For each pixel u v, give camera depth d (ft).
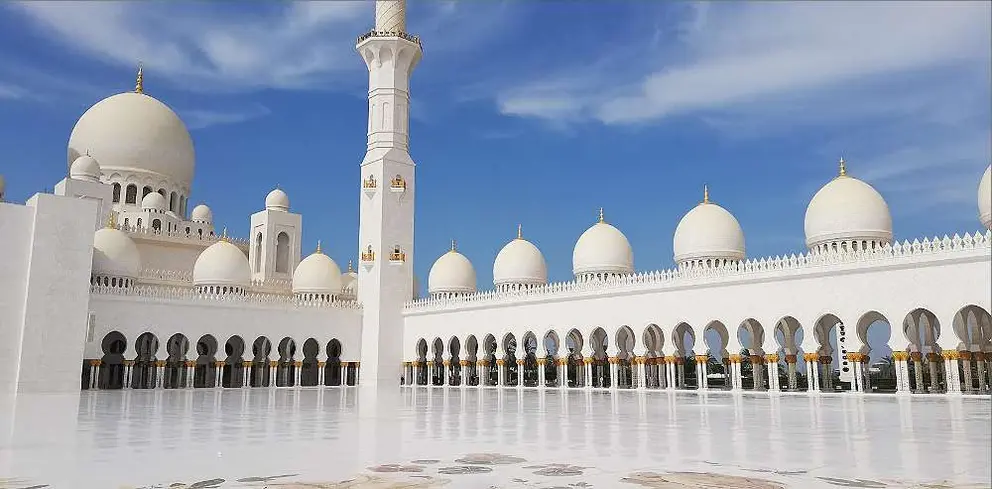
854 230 142.10
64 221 146.10
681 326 169.78
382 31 206.90
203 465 35.88
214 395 128.57
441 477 31.89
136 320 172.55
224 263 198.90
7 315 139.85
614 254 186.29
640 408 82.84
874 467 34.42
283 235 234.58
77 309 145.38
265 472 33.42
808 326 124.57
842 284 121.29
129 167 215.92
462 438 48.75
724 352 167.63
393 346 201.77
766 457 38.17
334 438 48.98
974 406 82.17
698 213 168.04
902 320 113.91
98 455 39.96
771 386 128.98
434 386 192.34
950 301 108.88
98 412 78.43
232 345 212.43
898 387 114.42
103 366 186.50
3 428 57.52
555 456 38.91
